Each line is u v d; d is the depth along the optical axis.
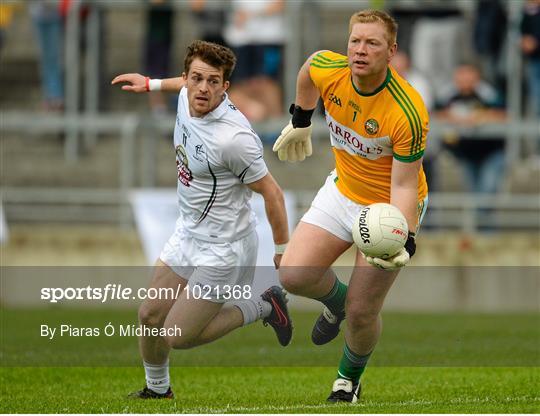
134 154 53.31
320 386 28.62
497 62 53.56
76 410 23.72
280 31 53.47
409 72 51.19
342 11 64.56
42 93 63.69
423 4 54.00
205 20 53.72
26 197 51.22
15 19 65.25
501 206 49.75
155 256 47.53
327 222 24.91
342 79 23.70
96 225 51.41
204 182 24.78
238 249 25.30
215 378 30.16
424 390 27.56
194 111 24.27
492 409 23.33
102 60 57.88
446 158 58.34
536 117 53.00
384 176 24.33
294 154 27.20
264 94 53.16
